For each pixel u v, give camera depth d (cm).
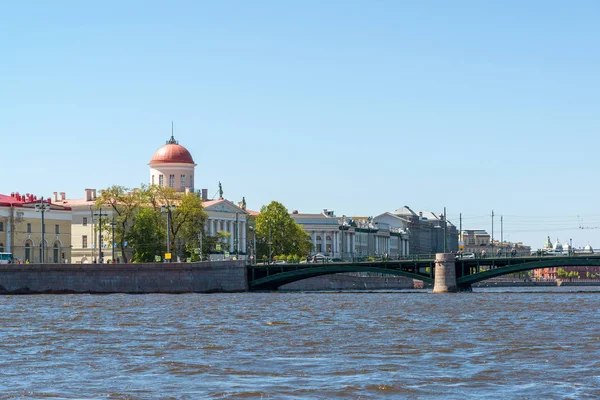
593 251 16838
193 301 14275
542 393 5397
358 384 5666
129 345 7719
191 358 6869
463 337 8275
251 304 13525
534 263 16975
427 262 17888
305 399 5266
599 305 13275
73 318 10512
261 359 6781
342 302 14275
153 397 5325
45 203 18125
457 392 5444
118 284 17050
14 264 16238
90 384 5747
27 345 7744
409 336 8394
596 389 5506
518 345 7556
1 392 5491
